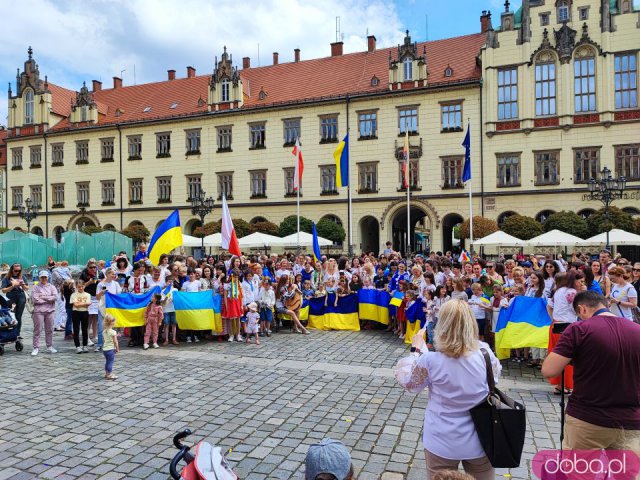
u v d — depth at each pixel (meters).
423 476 6.33
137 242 49.00
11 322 13.48
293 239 32.75
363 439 7.50
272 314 16.45
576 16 39.16
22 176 59.34
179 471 6.45
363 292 17.53
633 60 37.81
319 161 46.78
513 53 40.75
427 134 43.34
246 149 49.44
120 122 54.62
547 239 28.58
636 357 4.19
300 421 8.23
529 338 11.71
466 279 14.56
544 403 9.20
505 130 40.91
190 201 51.34
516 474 6.38
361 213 45.19
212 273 17.97
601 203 38.12
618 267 10.70
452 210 42.38
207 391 9.93
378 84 46.19
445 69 44.53
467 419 4.09
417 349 4.70
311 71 51.72
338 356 13.12
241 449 7.15
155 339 14.37
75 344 13.80
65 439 7.52
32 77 59.12
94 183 55.75
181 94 56.00
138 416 8.50
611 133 38.19
